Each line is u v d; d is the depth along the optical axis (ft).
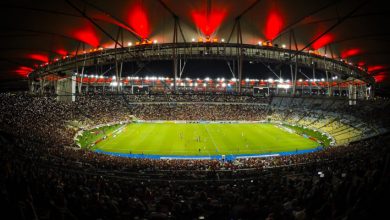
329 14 130.11
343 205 28.66
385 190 23.59
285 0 128.98
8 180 40.34
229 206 35.76
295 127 257.34
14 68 226.38
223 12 150.71
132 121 283.79
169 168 88.07
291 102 313.32
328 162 79.00
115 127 252.42
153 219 31.89
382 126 176.14
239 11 149.89
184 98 316.81
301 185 46.26
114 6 130.52
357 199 27.63
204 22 161.99
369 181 29.76
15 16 123.24
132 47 182.39
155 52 202.39
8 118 164.55
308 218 28.04
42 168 65.77
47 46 178.40
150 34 176.35
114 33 176.76
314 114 266.57
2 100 216.54
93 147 173.27
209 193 49.21
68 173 66.64
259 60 209.36
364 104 235.20
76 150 126.00
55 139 147.23
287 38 186.19
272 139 202.80
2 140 101.30
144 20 155.94
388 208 22.35
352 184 30.81
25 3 111.24
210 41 185.68
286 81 361.71
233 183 62.28
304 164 82.79
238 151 165.89
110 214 32.48
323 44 181.37
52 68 210.79
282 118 287.28
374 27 139.13
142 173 74.33
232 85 379.55
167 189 51.67
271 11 143.54
